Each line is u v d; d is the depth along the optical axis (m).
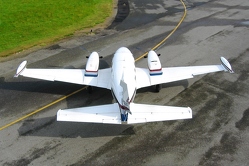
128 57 14.55
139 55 19.73
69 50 20.47
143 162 10.84
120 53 15.04
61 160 10.96
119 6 30.41
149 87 15.79
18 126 12.80
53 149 11.50
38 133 12.39
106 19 26.73
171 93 15.28
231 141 11.84
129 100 11.55
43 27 24.42
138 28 24.61
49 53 20.00
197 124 12.89
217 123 12.95
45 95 15.13
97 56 15.20
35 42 21.67
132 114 10.91
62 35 23.05
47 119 13.29
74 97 14.98
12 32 23.22
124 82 11.80
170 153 11.26
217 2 32.06
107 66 18.28
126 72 13.02
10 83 16.25
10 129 12.61
